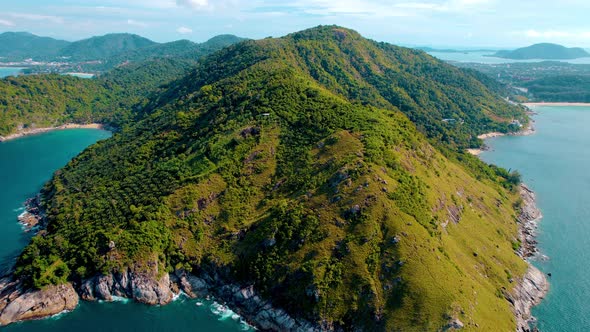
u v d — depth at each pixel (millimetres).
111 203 162375
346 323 116375
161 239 142250
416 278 117188
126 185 172750
